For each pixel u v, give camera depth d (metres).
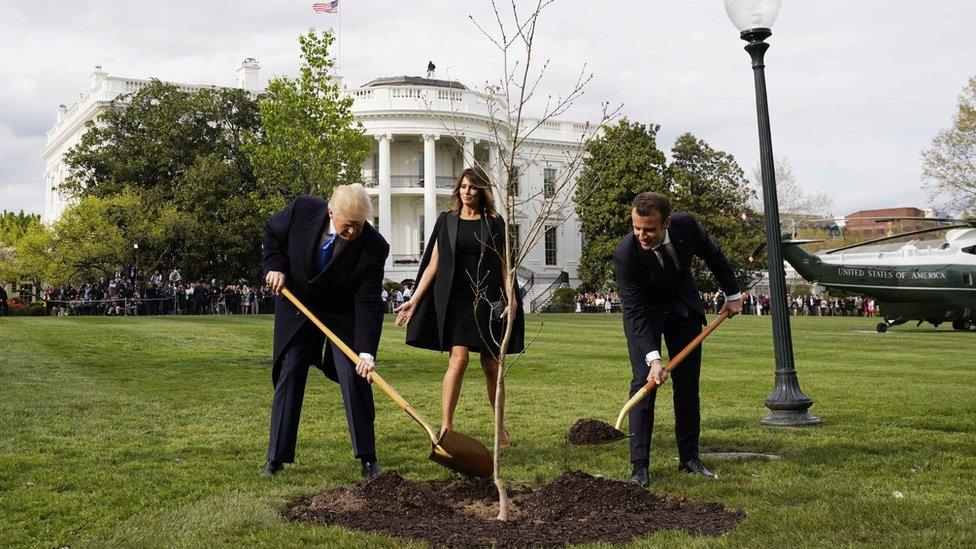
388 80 53.84
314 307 5.55
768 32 7.91
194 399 9.26
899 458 5.90
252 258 44.38
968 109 43.59
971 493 4.80
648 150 49.56
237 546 3.67
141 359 14.12
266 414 8.20
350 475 5.33
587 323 30.62
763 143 7.89
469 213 6.18
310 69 22.61
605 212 49.72
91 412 8.14
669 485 5.01
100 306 37.56
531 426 7.45
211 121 48.47
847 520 4.10
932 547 3.62
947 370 13.52
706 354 16.84
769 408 7.78
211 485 5.04
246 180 46.75
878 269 27.09
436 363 14.10
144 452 6.11
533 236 4.60
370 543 3.69
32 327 21.61
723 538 3.79
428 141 50.75
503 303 6.10
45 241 41.69
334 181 22.83
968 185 43.78
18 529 4.09
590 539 3.81
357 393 5.38
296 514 4.25
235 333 20.80
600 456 5.98
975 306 26.47
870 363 14.99
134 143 45.41
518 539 3.77
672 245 5.27
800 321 36.34
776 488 4.88
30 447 6.24
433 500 4.46
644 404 5.19
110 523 4.20
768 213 7.84
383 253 5.47
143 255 41.88
